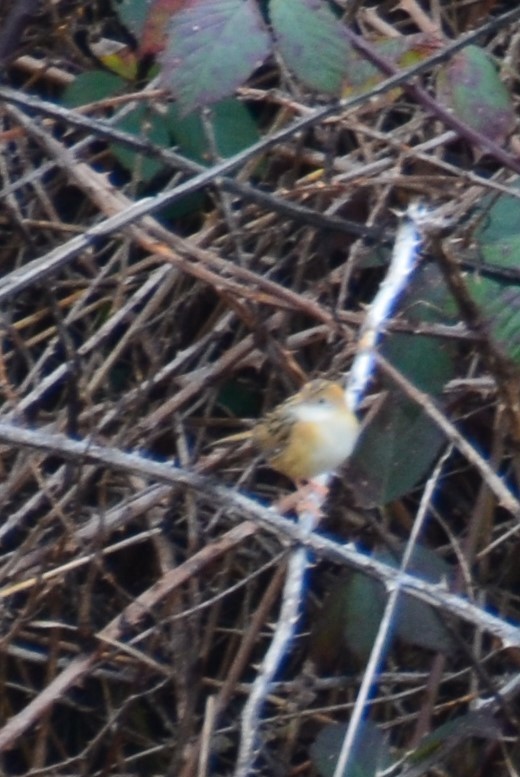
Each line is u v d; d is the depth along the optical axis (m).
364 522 7.95
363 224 7.55
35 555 7.17
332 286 7.99
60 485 7.64
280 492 8.28
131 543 7.71
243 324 7.74
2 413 7.97
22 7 6.72
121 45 8.21
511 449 7.72
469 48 5.77
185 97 5.01
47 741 8.41
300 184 7.51
